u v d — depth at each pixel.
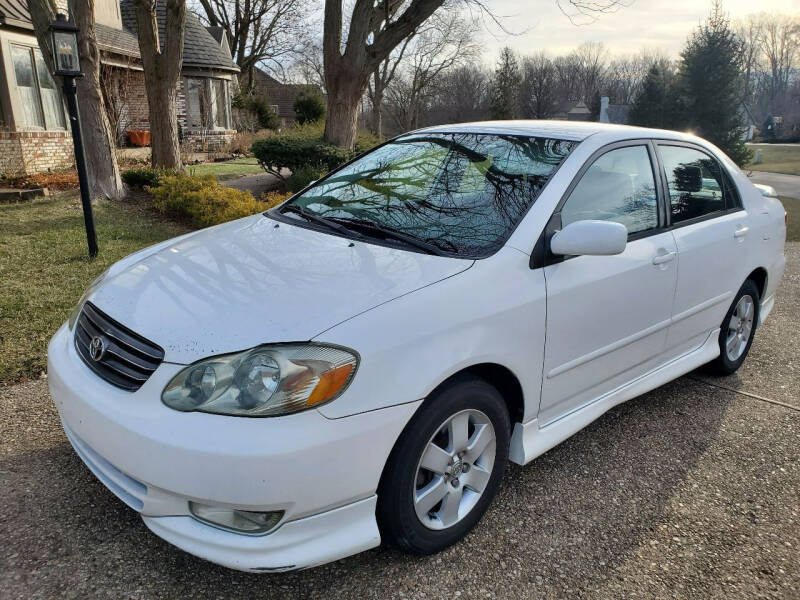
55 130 12.93
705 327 3.94
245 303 2.28
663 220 3.47
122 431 2.09
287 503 2.01
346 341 2.11
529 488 3.00
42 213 8.30
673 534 2.72
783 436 3.63
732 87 26.97
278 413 1.99
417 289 2.36
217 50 22.41
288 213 3.37
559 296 2.74
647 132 3.57
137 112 20.03
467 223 2.83
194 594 2.23
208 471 1.96
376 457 2.15
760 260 4.29
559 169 2.98
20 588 2.20
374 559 2.46
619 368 3.28
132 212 8.97
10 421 3.28
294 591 2.27
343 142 12.48
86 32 8.81
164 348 2.14
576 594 2.34
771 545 2.68
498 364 2.51
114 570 2.32
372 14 11.78
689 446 3.48
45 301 4.88
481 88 53.00
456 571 2.42
